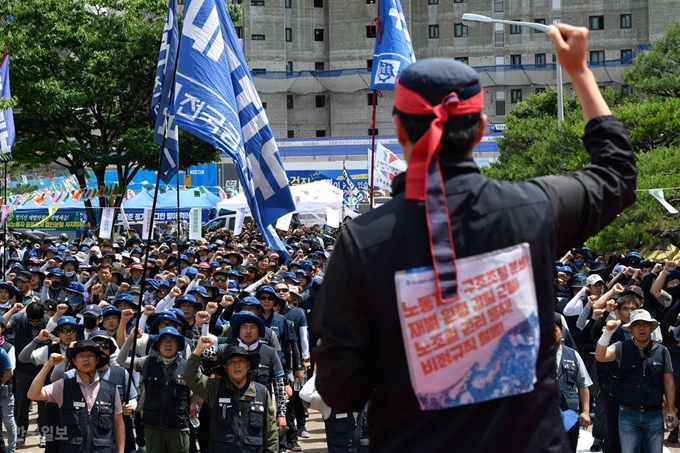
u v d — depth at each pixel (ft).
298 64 248.32
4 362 35.88
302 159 222.89
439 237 8.01
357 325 8.14
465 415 7.93
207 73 32.96
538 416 8.06
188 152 119.65
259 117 35.01
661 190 61.57
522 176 98.73
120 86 116.98
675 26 97.96
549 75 231.09
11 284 45.88
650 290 44.83
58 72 114.42
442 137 8.28
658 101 77.41
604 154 8.87
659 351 32.14
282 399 32.04
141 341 33.63
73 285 48.65
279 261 63.16
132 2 119.24
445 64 8.34
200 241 90.07
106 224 81.66
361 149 221.87
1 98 63.26
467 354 7.97
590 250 79.05
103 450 28.53
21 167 147.33
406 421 8.08
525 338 8.05
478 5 242.17
